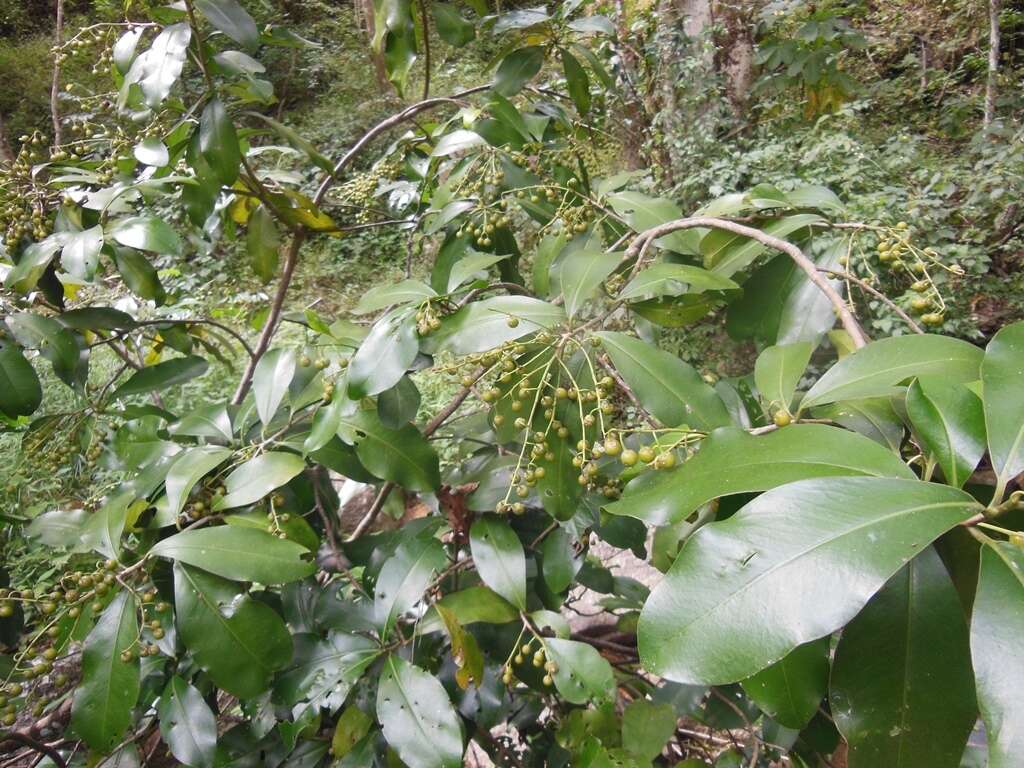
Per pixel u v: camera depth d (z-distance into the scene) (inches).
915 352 16.8
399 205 44.5
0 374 25.1
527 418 22.2
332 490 29.1
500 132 32.0
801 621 11.9
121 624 20.3
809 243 24.9
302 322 34.1
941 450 14.6
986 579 12.2
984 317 75.0
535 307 21.0
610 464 25.2
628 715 24.4
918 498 12.8
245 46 26.3
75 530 23.2
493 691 26.1
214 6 26.0
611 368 21.9
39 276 26.0
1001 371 14.5
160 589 23.8
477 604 23.7
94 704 19.7
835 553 12.2
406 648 25.1
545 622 23.5
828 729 24.9
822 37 85.0
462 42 32.5
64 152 29.2
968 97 106.0
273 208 32.3
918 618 15.1
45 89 168.6
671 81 85.9
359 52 190.5
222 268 122.0
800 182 75.2
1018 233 78.0
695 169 83.3
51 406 80.8
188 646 20.2
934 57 128.9
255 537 21.0
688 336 71.2
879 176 78.5
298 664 23.0
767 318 24.7
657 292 21.7
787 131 89.4
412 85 163.9
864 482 13.2
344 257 138.7
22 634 25.9
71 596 21.0
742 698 28.7
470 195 32.6
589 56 34.5
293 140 31.1
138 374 30.5
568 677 22.2
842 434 15.0
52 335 26.4
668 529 24.0
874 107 116.1
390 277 128.9
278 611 27.0
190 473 22.3
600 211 29.7
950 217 81.9
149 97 25.4
